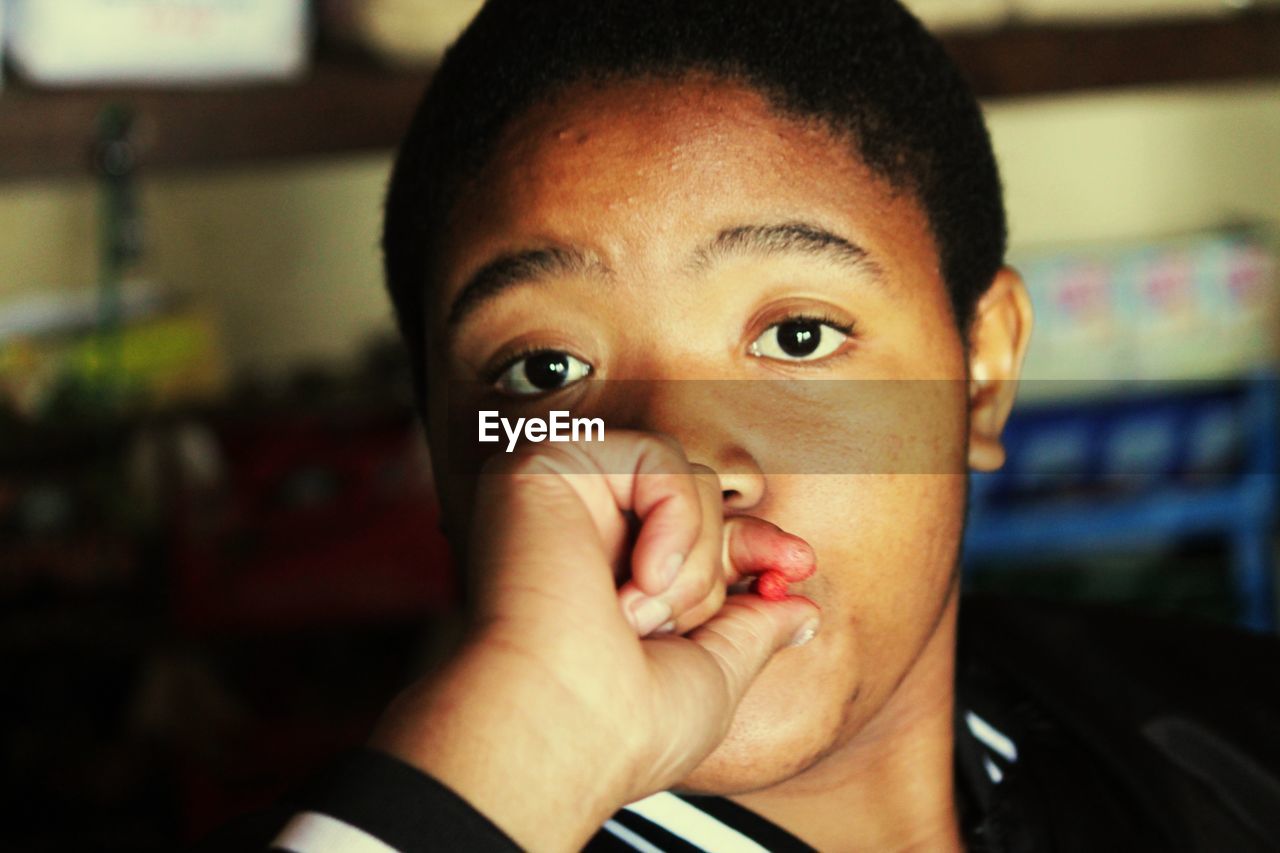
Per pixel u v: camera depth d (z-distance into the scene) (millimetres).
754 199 775
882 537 799
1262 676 1058
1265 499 2035
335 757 595
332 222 2314
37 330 2049
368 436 1914
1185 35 1732
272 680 1938
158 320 2053
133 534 1880
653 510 643
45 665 1927
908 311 834
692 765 634
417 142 926
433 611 1896
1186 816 958
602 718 592
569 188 779
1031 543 2027
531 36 833
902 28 926
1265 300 2066
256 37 1562
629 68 800
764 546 705
